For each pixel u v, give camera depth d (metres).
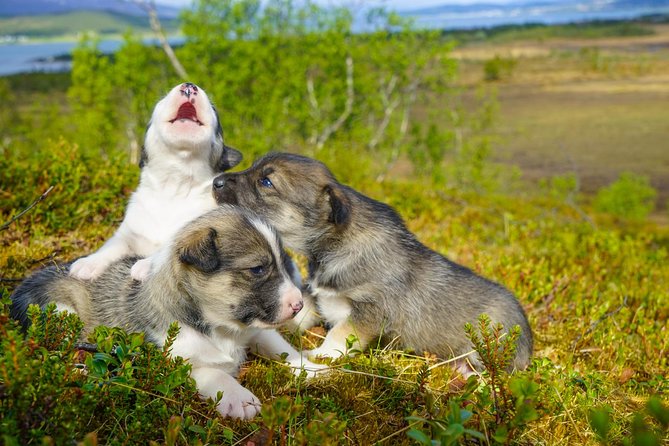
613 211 7.26
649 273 1.72
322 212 1.19
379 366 1.08
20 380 0.84
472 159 6.70
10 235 1.38
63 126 6.86
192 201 1.24
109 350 0.95
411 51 6.81
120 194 1.58
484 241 2.12
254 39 6.41
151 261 1.07
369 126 6.79
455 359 1.17
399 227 1.23
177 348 1.02
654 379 1.16
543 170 10.80
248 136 5.53
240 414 0.98
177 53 6.50
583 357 1.25
